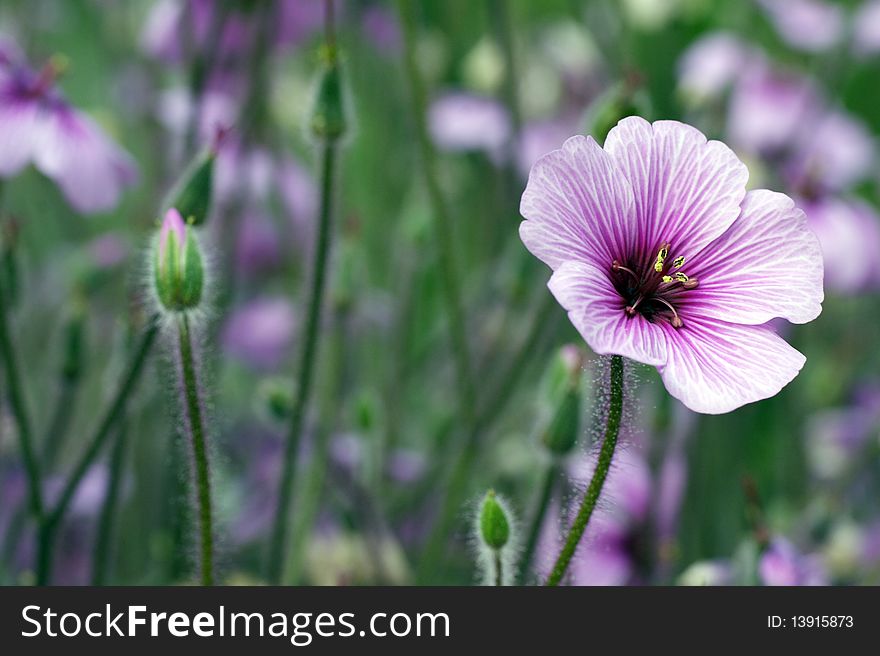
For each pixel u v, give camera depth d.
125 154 0.40
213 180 0.34
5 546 0.40
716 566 0.40
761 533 0.37
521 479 0.44
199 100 0.44
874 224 0.51
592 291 0.30
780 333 0.51
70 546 0.42
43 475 0.40
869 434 0.48
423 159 0.41
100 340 0.48
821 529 0.43
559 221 0.31
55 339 0.45
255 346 0.50
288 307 0.51
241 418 0.49
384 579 0.40
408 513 0.44
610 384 0.31
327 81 0.36
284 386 0.39
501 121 0.50
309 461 0.41
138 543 0.44
